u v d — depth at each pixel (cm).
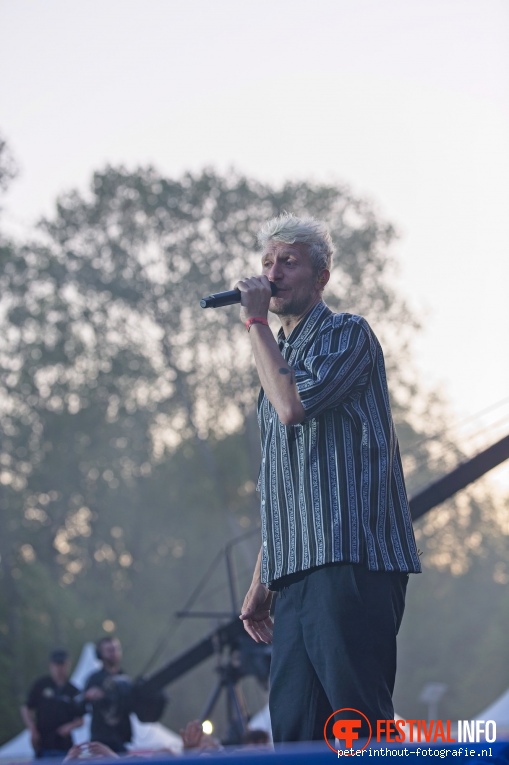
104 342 3919
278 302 328
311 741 305
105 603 4672
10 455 4338
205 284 3775
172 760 185
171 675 1316
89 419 4228
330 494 302
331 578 297
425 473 4203
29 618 3838
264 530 317
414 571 304
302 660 307
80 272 3825
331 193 3853
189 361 3909
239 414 4044
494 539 5853
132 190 3800
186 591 4825
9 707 3562
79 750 558
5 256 3809
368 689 290
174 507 4650
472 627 5669
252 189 3831
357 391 313
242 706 1301
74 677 2061
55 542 4703
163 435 4497
